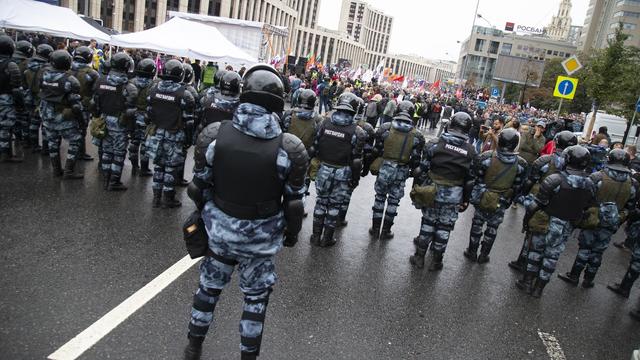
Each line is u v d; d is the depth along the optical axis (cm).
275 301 442
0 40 696
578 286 634
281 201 311
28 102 814
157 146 621
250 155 284
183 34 1362
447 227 576
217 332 375
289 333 391
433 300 506
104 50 2064
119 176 687
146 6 6250
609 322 529
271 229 301
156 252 505
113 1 5981
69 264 448
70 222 550
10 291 388
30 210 569
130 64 662
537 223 542
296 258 556
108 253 485
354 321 430
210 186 308
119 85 649
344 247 623
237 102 662
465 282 573
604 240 605
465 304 510
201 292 318
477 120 1725
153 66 759
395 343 405
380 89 2473
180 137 629
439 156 562
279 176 294
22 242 480
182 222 607
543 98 5391
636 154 1132
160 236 550
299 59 3117
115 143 668
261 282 307
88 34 1512
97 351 329
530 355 427
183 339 358
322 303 454
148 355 333
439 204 566
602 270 725
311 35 13712
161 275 455
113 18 6022
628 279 611
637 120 1914
